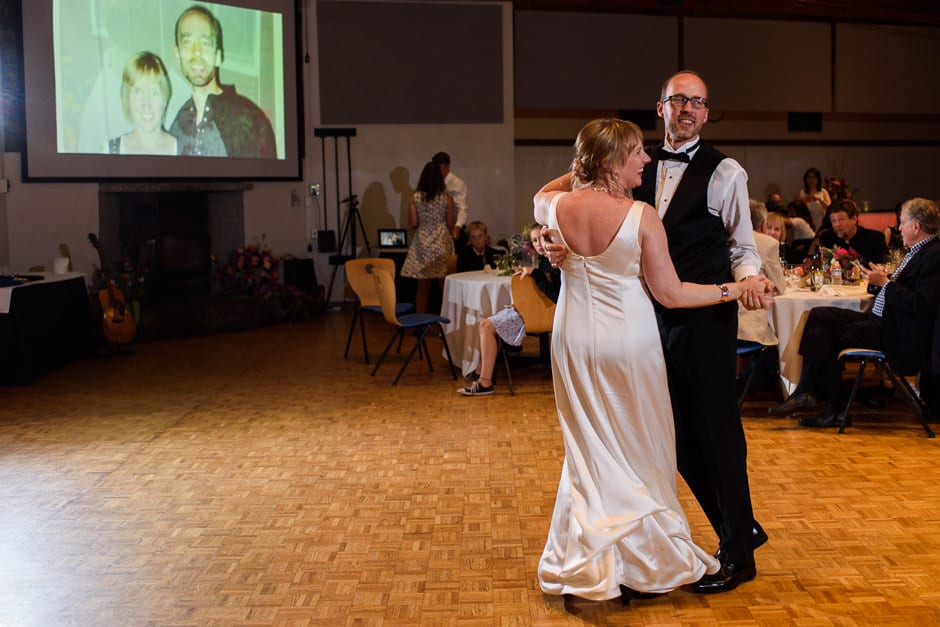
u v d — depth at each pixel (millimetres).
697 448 2951
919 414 4762
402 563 3236
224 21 9516
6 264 8094
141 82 8852
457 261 7949
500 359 6984
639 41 11883
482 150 11062
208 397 6055
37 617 2867
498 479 4184
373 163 10844
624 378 2699
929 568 3100
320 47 10586
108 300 7672
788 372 5223
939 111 13266
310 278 10211
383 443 4836
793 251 7582
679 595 2934
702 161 2902
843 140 13273
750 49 12320
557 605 2887
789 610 2814
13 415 5613
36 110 8164
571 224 2691
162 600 2971
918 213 4629
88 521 3723
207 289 10039
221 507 3867
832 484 4008
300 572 3174
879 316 4852
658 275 2668
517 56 11516
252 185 10133
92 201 8664
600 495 2742
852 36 12719
